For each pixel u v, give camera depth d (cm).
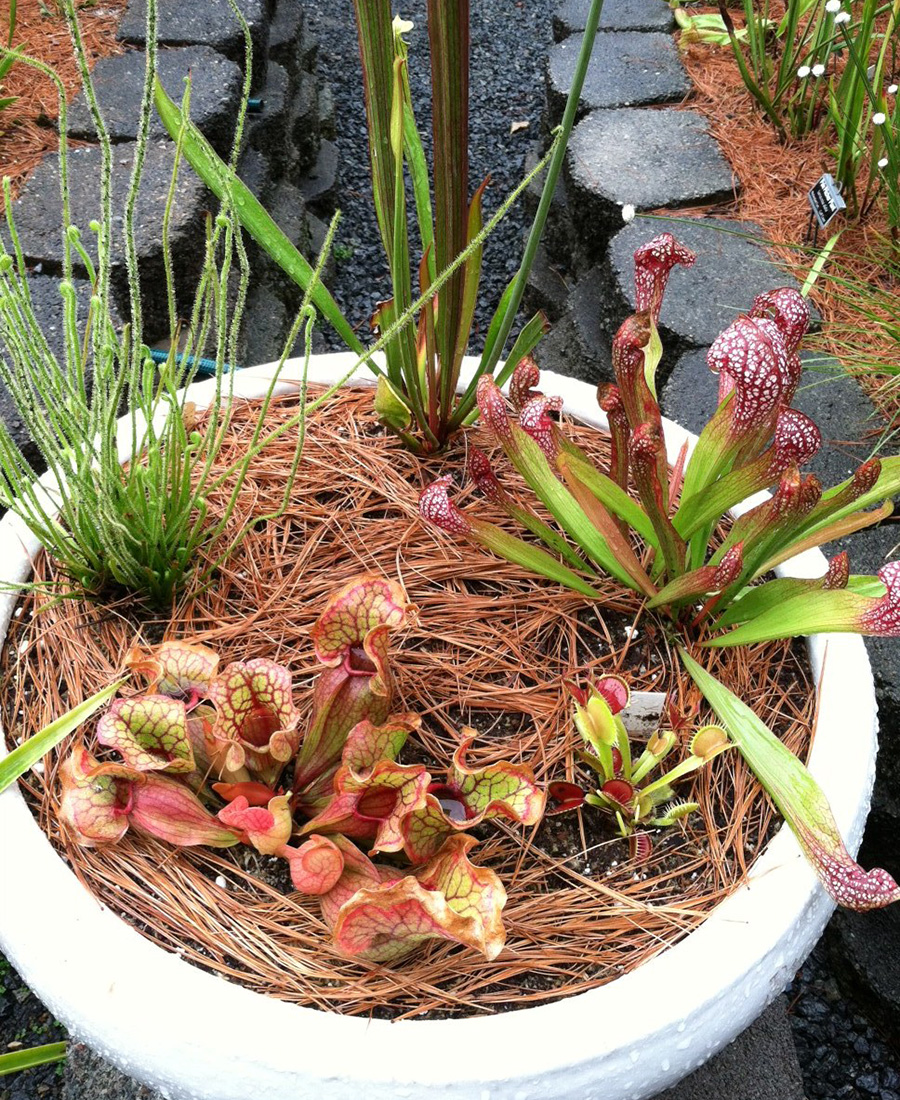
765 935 66
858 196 156
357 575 85
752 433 74
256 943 67
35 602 83
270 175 185
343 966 66
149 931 67
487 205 211
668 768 76
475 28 265
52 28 173
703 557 83
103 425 75
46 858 69
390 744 70
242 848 72
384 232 87
